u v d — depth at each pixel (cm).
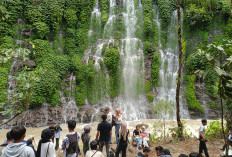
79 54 1988
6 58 517
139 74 1952
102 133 612
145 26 2100
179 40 883
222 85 396
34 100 1540
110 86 1866
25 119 1505
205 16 1959
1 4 692
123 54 2008
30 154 311
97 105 1786
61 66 1772
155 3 2261
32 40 1809
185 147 873
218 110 1689
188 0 2075
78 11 2091
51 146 380
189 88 1812
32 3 1861
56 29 1930
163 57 2058
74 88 1797
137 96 1888
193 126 1445
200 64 1802
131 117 1709
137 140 879
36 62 1727
